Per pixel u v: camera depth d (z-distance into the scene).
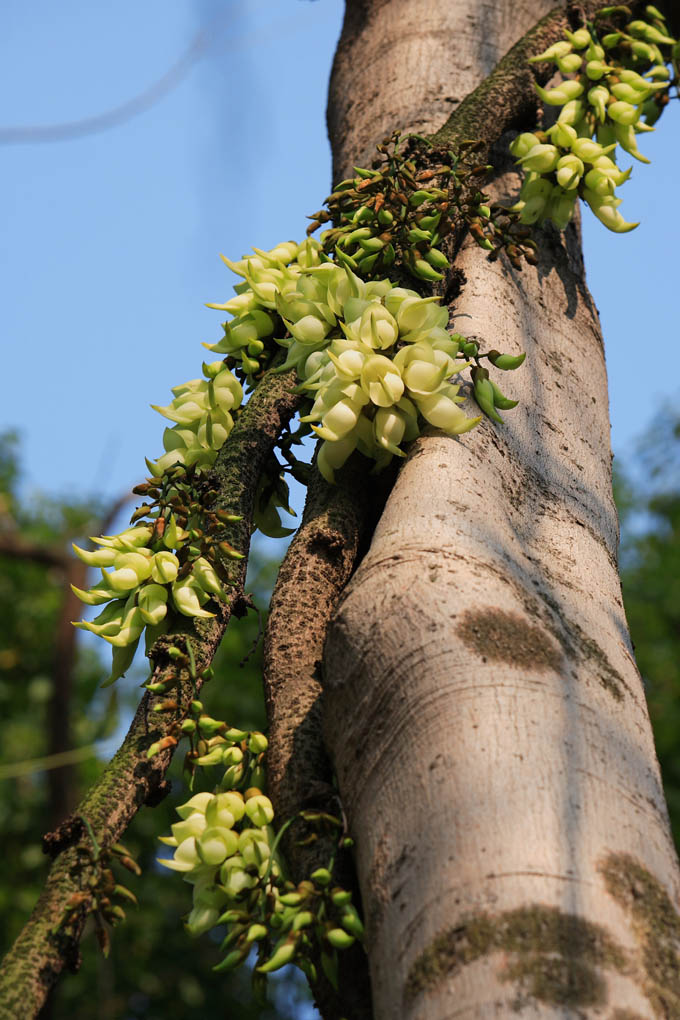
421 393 2.64
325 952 2.48
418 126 2.97
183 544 2.67
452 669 2.44
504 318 2.78
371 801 2.44
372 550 2.54
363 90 3.07
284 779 2.56
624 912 2.36
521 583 2.52
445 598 2.48
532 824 2.38
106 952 2.49
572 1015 2.31
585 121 2.94
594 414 2.79
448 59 3.04
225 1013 6.97
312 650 2.62
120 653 2.66
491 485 2.61
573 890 2.35
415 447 2.64
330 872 2.48
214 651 2.66
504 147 2.97
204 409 2.79
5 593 6.95
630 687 2.51
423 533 2.53
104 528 2.68
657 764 2.47
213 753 2.59
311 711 2.59
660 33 3.04
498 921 2.34
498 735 2.41
